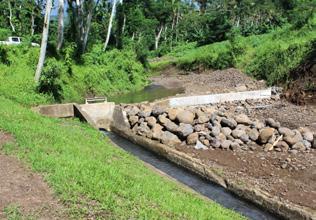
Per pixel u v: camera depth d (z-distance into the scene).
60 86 23.23
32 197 7.36
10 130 11.31
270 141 14.19
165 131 15.62
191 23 66.56
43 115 17.17
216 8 70.56
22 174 8.30
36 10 45.22
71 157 9.71
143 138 15.57
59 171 8.45
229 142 14.32
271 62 29.58
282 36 36.81
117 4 46.22
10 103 16.80
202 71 39.44
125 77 31.64
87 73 27.47
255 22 56.47
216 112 16.75
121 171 9.34
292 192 10.44
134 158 12.54
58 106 19.12
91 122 17.03
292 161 12.72
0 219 6.50
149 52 60.47
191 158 12.80
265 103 22.08
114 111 18.97
